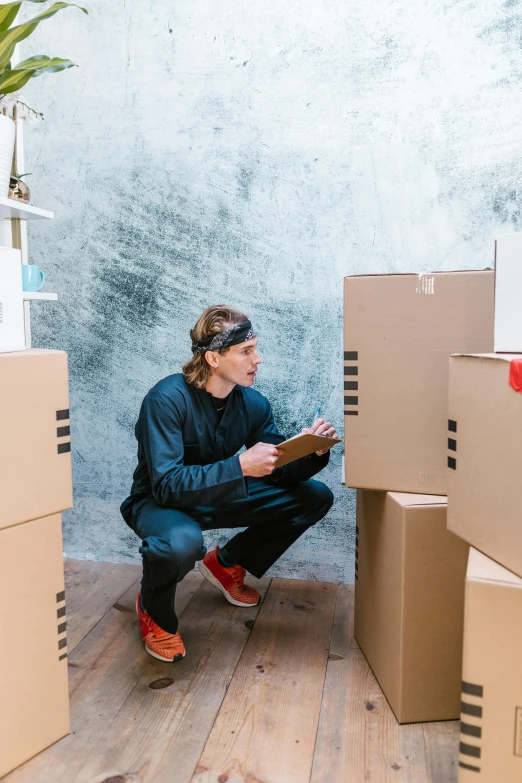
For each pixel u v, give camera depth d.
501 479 1.03
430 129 1.90
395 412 1.39
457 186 1.91
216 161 2.05
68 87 2.13
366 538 1.63
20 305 1.26
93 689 1.50
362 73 1.92
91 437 2.27
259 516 1.84
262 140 2.01
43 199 2.20
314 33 1.94
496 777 1.01
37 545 1.24
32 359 1.20
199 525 1.79
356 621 1.75
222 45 2.00
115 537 2.30
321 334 2.05
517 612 0.97
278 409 2.12
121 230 2.15
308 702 1.45
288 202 2.02
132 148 2.11
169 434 1.63
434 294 1.33
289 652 1.68
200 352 1.66
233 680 1.54
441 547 1.32
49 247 2.22
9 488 1.17
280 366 2.10
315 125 1.97
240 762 1.25
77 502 2.31
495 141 1.87
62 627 1.31
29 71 1.52
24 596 1.22
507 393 1.00
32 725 1.26
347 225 1.99
